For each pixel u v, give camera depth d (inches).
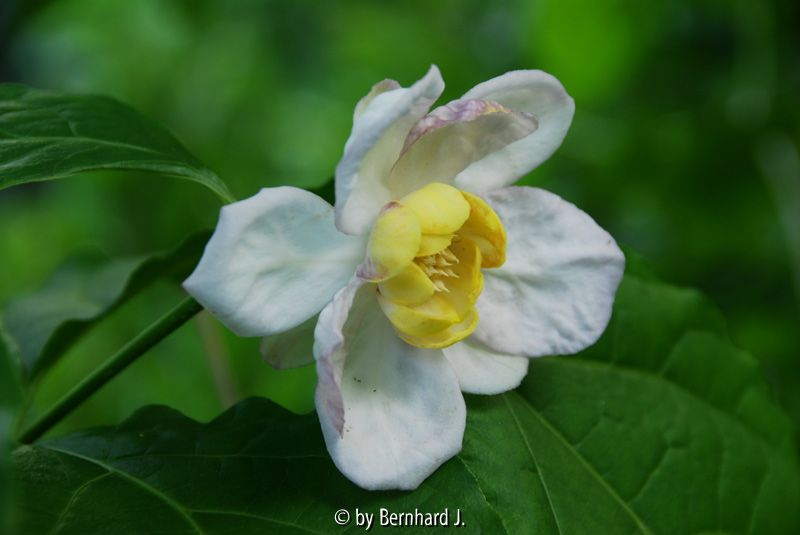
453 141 12.6
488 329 12.9
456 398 12.5
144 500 12.2
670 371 14.5
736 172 22.5
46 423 13.3
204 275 11.9
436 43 28.9
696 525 13.9
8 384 11.0
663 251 24.3
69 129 13.5
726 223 23.4
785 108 21.4
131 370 22.7
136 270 14.9
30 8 23.9
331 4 31.3
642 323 14.5
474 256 12.6
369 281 12.2
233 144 28.8
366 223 12.3
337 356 12.1
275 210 12.1
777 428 15.0
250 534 12.0
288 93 30.8
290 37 31.4
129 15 29.6
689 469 14.1
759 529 14.4
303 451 12.6
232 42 30.2
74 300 16.1
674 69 24.3
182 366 22.9
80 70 30.5
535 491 12.9
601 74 24.6
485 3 31.0
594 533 13.1
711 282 24.0
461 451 12.8
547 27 24.1
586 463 13.5
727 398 14.8
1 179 12.6
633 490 13.6
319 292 12.4
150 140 13.7
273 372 20.5
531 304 13.0
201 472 12.4
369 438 12.4
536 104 12.9
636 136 22.3
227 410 12.9
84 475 12.4
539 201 13.0
